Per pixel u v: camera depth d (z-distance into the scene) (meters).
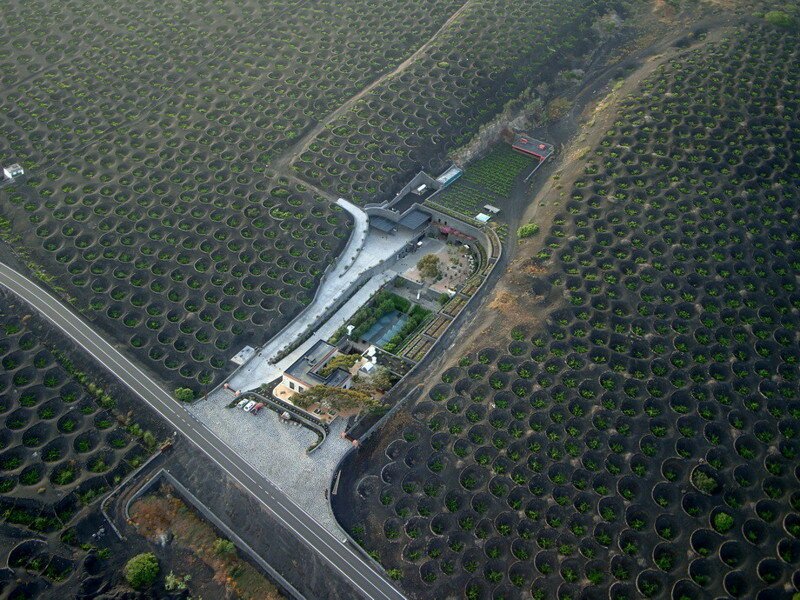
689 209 112.75
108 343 98.88
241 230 116.00
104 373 95.06
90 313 102.56
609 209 114.19
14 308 102.25
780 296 101.44
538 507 80.00
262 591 76.25
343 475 85.25
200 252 112.31
